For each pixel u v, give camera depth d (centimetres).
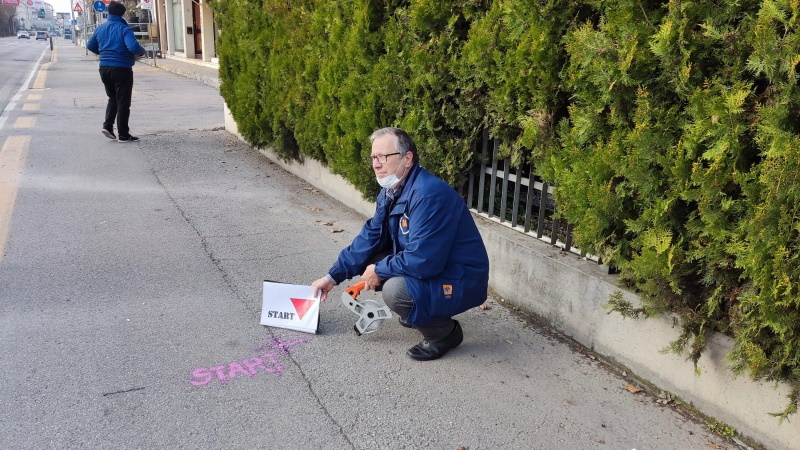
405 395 328
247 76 803
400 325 406
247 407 311
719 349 302
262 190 715
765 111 250
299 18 664
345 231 590
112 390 319
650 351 337
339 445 286
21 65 2722
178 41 2962
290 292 395
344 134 600
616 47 307
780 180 242
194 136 979
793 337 263
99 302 417
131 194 666
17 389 314
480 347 380
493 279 454
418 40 484
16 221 564
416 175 351
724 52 274
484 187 479
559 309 396
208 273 475
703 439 300
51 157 800
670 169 289
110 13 867
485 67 409
